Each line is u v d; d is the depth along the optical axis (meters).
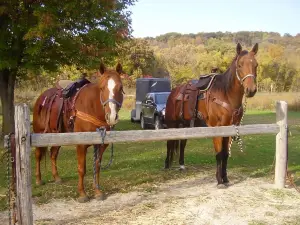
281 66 40.50
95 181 5.52
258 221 4.62
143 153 9.66
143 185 6.31
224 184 6.11
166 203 5.27
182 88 7.20
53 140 4.07
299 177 6.88
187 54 46.41
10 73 10.96
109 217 4.73
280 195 5.65
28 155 3.83
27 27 9.33
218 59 41.00
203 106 6.32
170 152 7.50
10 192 4.16
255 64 5.52
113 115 4.80
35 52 9.15
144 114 15.47
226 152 6.18
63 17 9.42
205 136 5.28
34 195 5.66
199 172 7.32
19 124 3.75
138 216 4.75
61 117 5.79
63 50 10.22
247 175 7.07
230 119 5.91
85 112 5.28
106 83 4.91
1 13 9.12
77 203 5.32
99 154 5.46
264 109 27.17
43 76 23.30
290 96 29.19
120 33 10.53
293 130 15.17
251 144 11.25
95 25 10.34
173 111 7.38
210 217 4.72
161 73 41.50
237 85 5.71
